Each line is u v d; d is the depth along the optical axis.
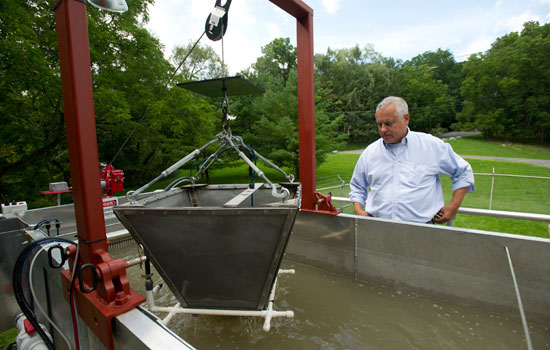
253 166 1.46
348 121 39.62
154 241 1.22
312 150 2.17
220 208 1.10
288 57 26.83
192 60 20.81
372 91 40.56
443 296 1.65
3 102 6.60
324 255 2.11
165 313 1.60
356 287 1.87
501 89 37.25
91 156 0.99
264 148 15.58
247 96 17.62
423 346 1.31
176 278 1.32
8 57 5.61
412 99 46.38
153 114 9.02
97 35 7.26
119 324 0.87
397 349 1.29
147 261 1.33
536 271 1.39
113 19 8.41
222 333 1.44
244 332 1.45
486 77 37.59
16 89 6.42
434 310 1.58
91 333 1.05
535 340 1.31
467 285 1.57
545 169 19.69
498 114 37.09
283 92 15.15
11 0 5.61
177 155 12.19
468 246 1.55
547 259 1.36
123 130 9.66
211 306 1.39
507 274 1.46
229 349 1.33
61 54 0.96
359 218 1.91
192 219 1.14
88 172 0.98
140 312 0.92
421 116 45.09
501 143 36.06
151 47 8.63
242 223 1.12
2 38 5.59
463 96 42.12
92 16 7.57
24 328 1.72
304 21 2.12
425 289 1.71
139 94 8.80
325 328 1.46
